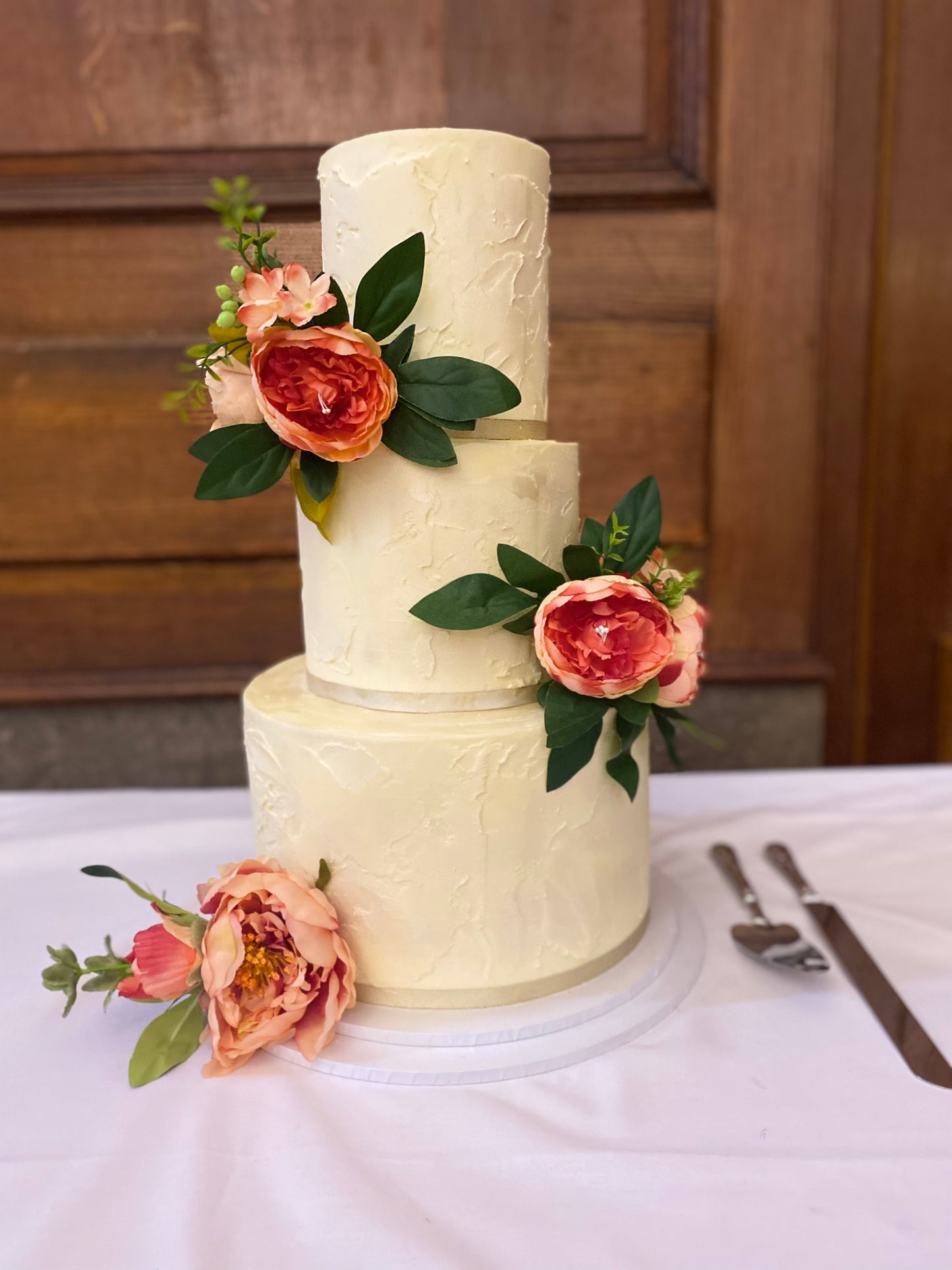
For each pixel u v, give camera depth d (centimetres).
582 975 78
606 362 162
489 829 72
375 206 71
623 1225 52
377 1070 67
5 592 168
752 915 93
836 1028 73
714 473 167
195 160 157
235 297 77
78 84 153
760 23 152
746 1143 59
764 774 135
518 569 72
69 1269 49
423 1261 49
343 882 75
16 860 106
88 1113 63
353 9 152
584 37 154
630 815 82
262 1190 55
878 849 110
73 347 159
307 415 67
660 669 70
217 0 151
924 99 156
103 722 171
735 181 157
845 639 174
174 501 164
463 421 70
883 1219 52
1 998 78
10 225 156
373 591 75
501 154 72
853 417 167
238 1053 66
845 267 161
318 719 76
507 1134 60
